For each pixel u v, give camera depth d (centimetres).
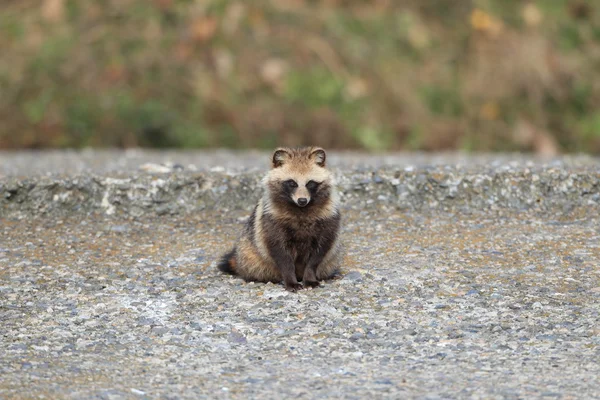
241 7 2644
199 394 752
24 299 1003
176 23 2586
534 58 2595
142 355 851
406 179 1384
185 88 2430
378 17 2738
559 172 1402
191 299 1005
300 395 748
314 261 1056
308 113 2412
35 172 1455
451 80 2583
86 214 1340
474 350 859
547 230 1253
